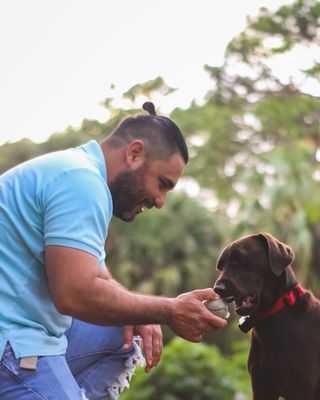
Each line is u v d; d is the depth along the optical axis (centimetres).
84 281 408
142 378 1032
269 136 2194
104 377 507
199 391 1035
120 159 449
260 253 484
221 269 491
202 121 2203
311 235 1630
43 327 427
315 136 2125
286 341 479
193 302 423
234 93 2356
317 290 1622
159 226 2017
